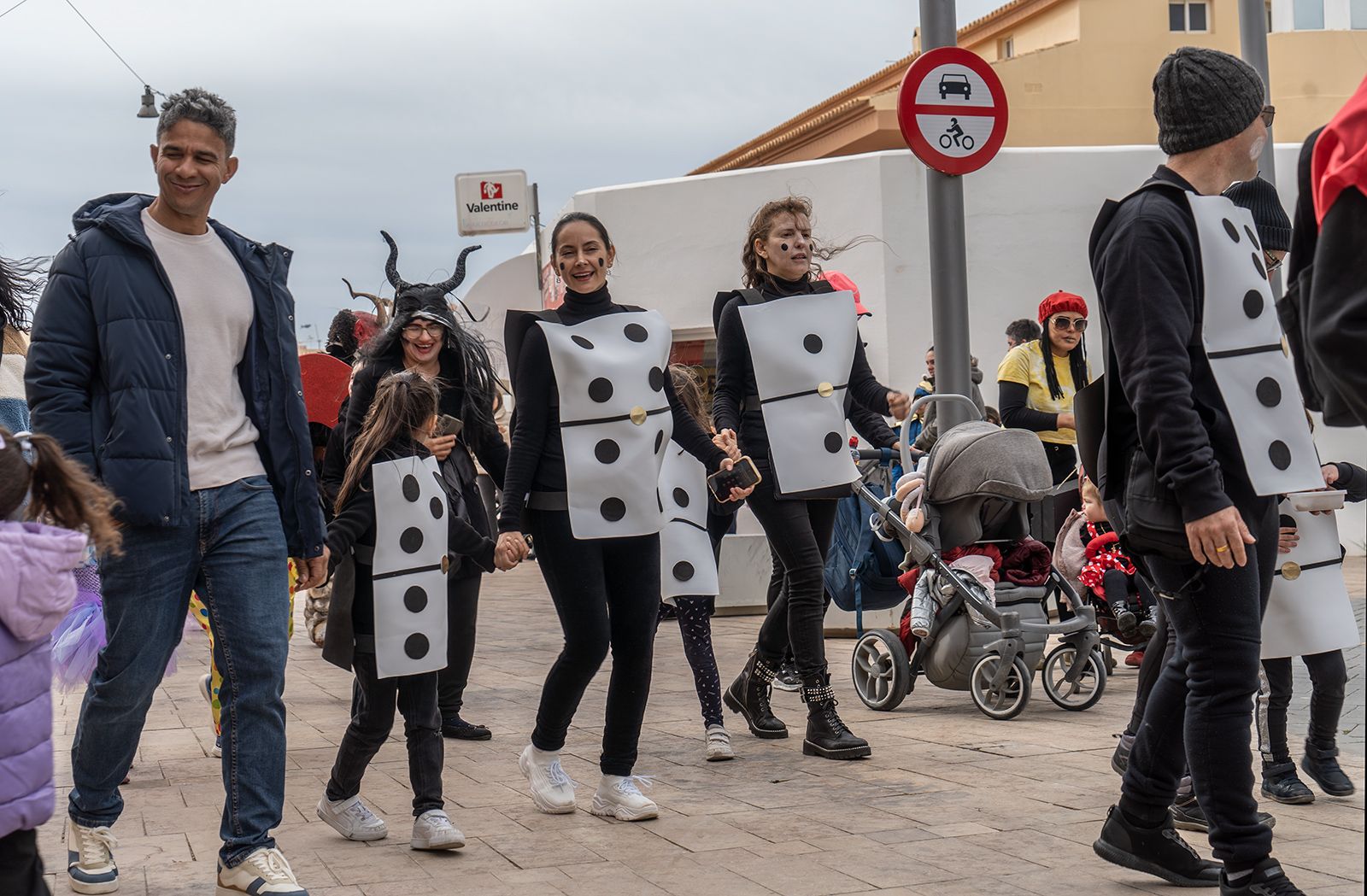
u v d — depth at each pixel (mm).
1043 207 14883
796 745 6809
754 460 6613
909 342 14367
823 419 6609
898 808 5344
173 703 8500
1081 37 21250
